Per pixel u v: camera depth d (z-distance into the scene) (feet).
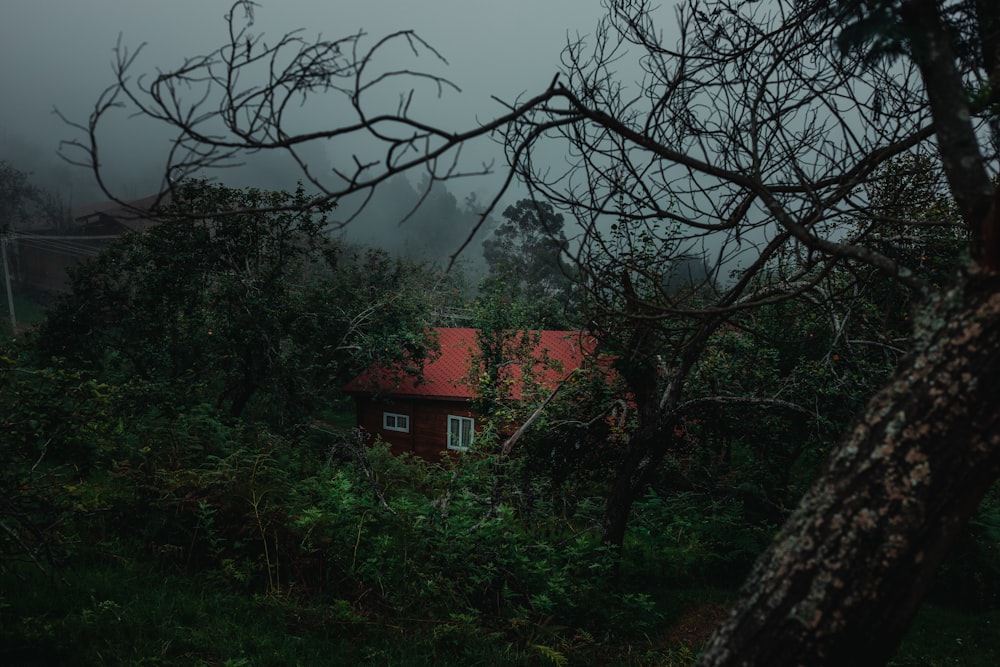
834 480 5.37
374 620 23.03
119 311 60.49
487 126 5.97
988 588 34.35
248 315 56.90
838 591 5.04
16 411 16.90
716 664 5.52
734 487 36.52
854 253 6.58
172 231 55.57
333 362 64.75
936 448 4.92
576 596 26.37
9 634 17.35
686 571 33.86
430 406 76.64
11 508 16.52
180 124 5.30
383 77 5.58
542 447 32.73
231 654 19.24
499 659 21.50
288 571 24.89
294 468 36.52
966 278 5.24
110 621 19.51
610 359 32.42
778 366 31.09
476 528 26.76
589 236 9.09
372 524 27.50
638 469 29.89
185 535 25.44
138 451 28.99
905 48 6.81
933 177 11.05
